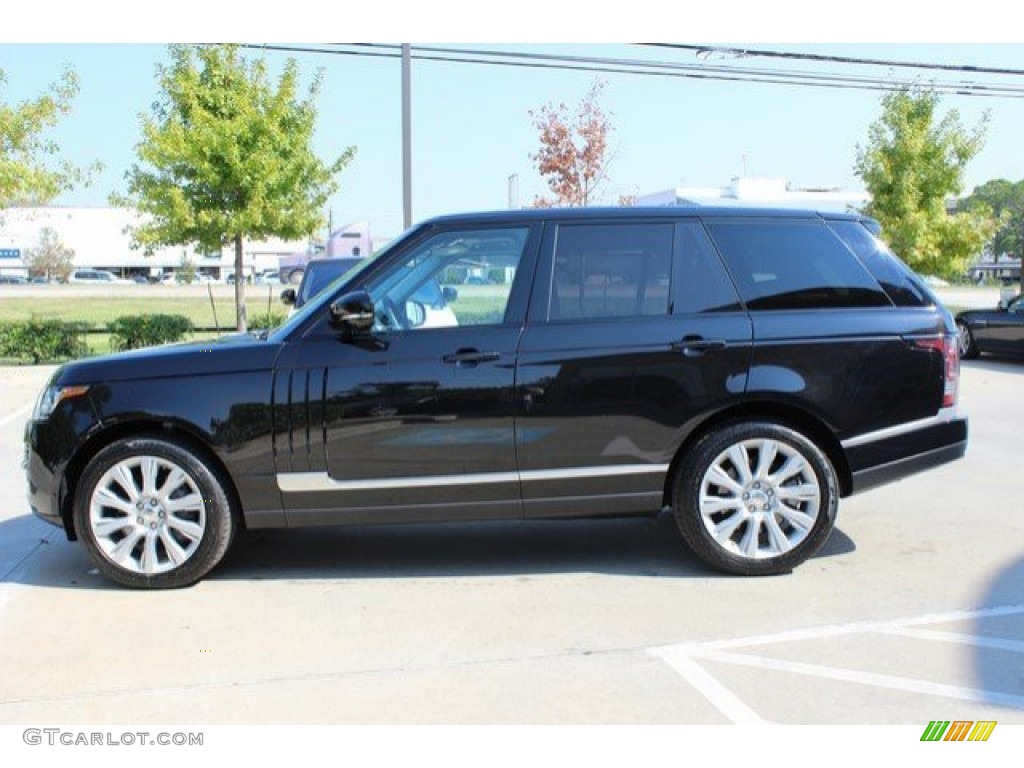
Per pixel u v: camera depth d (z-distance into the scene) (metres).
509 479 5.00
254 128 18.23
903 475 5.25
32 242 93.75
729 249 5.19
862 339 5.13
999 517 6.29
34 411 5.18
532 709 3.61
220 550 5.02
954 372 5.33
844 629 4.36
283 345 5.00
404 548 5.79
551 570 5.32
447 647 4.21
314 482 4.96
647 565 5.38
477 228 5.16
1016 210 63.53
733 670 3.93
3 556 5.66
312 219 19.14
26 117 15.90
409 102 16.31
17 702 3.72
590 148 25.75
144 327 17.44
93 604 4.82
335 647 4.23
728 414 5.14
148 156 18.06
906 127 22.72
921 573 5.14
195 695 3.76
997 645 4.15
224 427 4.90
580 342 4.99
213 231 18.75
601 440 5.01
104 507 5.02
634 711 3.58
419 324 5.06
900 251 23.27
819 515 5.07
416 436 4.95
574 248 5.13
